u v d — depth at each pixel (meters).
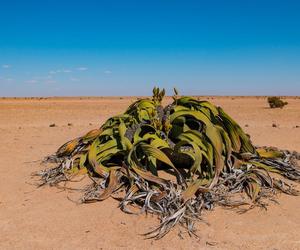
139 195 4.89
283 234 4.17
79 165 6.31
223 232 4.20
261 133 12.10
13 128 13.73
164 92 6.94
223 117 6.36
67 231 4.24
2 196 5.43
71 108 28.78
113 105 35.22
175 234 4.14
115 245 3.91
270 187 5.49
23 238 4.08
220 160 5.43
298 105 35.22
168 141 6.03
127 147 5.75
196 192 5.10
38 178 6.32
